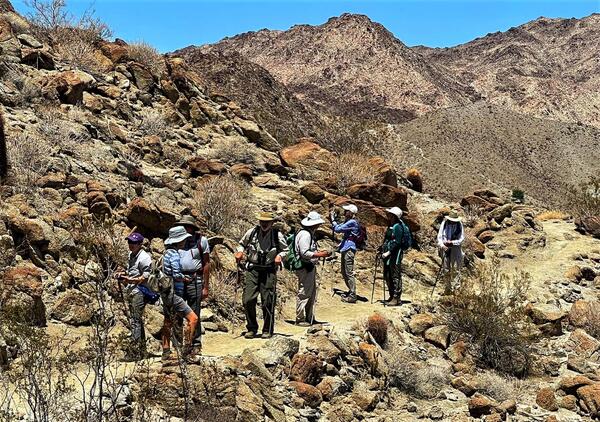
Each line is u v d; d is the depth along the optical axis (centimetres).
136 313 847
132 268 856
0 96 1517
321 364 998
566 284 1598
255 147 2019
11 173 1201
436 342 1194
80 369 808
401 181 2298
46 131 1441
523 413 1001
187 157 1758
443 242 1436
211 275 1189
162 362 847
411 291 1442
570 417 1005
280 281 1308
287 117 8406
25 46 1828
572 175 15575
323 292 1359
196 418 769
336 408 938
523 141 16350
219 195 1448
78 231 1083
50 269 1006
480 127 16275
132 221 1217
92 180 1311
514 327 1221
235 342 1028
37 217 1088
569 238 1909
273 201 1631
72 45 1992
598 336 1341
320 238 1545
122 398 739
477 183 12875
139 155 1639
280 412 883
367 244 1545
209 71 9175
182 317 879
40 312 917
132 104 1903
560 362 1216
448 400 1046
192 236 902
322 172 1894
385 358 1082
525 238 1827
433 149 14700
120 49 2091
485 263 1695
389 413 987
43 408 617
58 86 1684
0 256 970
